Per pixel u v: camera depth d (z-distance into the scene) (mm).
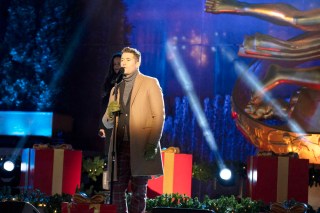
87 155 15828
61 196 11555
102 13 21641
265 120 16328
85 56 21516
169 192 12445
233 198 11711
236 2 17047
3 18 21266
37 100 20688
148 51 21578
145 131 9000
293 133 15047
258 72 16750
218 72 21234
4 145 18562
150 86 9078
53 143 17219
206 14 21344
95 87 21406
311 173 13500
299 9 18594
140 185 9109
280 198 11898
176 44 21453
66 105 21203
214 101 21000
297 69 16266
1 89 20688
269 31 20312
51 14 21016
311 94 16219
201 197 14188
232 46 21188
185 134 20703
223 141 20516
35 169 12023
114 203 9070
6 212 7320
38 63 20844
